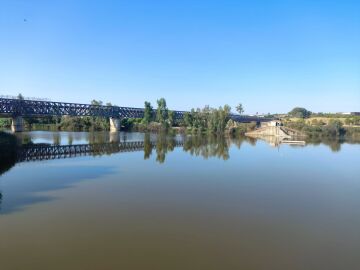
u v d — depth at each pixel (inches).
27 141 3501.5
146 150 2886.3
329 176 1784.0
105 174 1716.3
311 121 7017.7
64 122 6407.5
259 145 3602.4
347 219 1049.5
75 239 848.9
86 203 1170.6
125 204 1170.0
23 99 4458.7
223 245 830.5
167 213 1076.5
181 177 1674.5
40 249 786.2
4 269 686.5
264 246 829.8
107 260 735.1
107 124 6496.1
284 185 1537.9
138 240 850.8
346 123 6742.1
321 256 780.0
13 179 1556.3
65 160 2196.1
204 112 6742.1
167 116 6540.4
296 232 928.9
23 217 1008.9
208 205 1178.6
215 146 3361.2
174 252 784.3
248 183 1565.0
